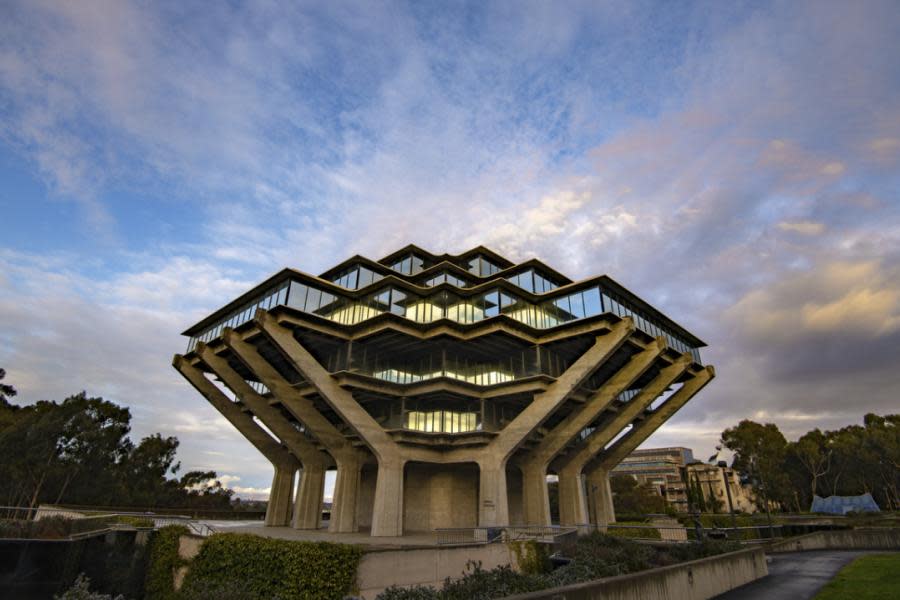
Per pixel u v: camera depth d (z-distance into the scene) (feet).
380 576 60.18
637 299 122.93
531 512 115.55
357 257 124.88
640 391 132.46
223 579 65.98
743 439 237.04
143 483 205.05
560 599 27.45
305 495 120.37
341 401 104.42
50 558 76.43
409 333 108.27
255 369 107.86
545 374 108.99
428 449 114.01
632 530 107.34
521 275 127.85
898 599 39.14
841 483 234.99
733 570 49.42
